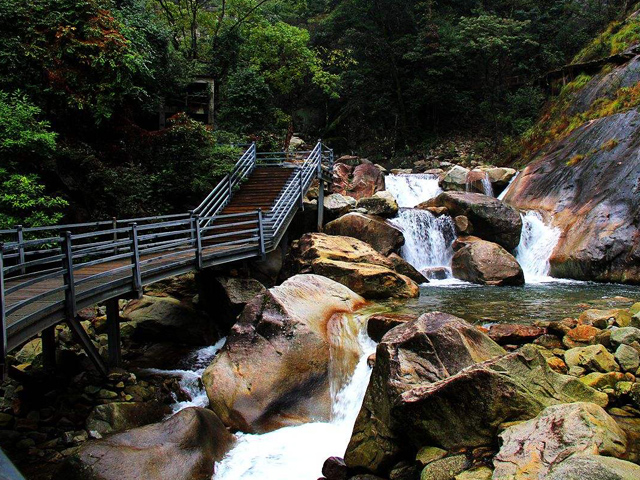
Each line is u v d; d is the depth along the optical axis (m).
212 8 33.34
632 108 19.67
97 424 7.91
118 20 16.34
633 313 9.12
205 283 13.46
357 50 32.06
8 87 13.73
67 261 7.43
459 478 4.96
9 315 6.11
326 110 33.25
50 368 9.70
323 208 18.59
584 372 7.24
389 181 24.33
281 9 37.66
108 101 14.91
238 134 21.88
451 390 5.73
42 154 12.68
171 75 19.45
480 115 32.34
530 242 18.41
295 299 9.80
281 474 7.00
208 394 8.48
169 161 16.59
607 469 3.99
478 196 19.11
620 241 15.42
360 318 9.99
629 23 26.20
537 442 4.81
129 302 13.24
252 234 14.77
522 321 10.25
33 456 7.26
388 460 6.21
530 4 33.69
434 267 17.89
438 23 32.12
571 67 27.30
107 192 14.77
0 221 11.41
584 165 19.12
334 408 8.68
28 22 13.88
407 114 32.69
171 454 6.86
